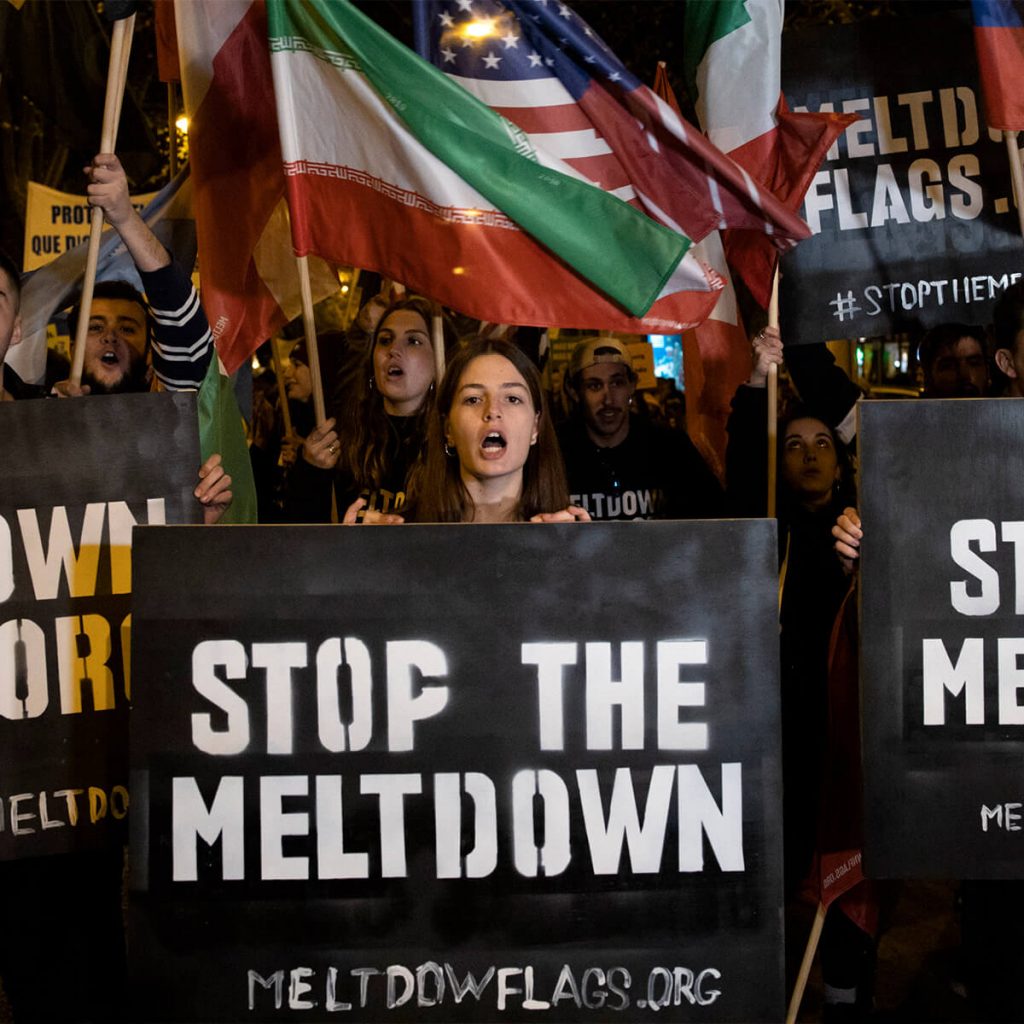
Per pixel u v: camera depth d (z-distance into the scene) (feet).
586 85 10.21
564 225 9.75
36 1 12.45
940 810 7.84
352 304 17.42
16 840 8.26
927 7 30.12
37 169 24.86
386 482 12.58
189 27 10.87
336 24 9.75
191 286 9.95
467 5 10.35
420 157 9.77
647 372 21.54
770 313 10.91
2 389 9.72
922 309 11.47
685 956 7.24
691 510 13.69
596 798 7.27
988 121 10.26
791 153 11.11
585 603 7.27
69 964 9.39
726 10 11.04
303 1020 7.24
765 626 7.27
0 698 8.22
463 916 7.26
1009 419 7.80
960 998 11.73
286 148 9.95
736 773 7.27
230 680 7.25
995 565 7.82
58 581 8.26
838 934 10.68
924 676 7.84
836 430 12.96
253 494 10.80
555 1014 7.25
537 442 9.50
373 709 7.27
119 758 8.35
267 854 7.25
